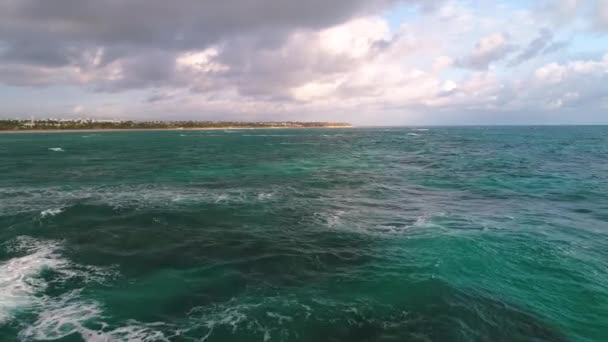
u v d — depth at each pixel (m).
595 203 23.02
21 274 12.16
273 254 14.29
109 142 106.12
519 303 10.43
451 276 12.08
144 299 10.62
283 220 19.34
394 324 9.43
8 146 85.38
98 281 11.77
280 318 9.65
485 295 10.88
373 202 23.78
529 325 9.41
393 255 14.07
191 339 8.75
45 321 9.37
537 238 15.68
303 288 11.41
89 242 15.62
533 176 34.91
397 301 10.55
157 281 11.84
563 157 54.22
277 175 36.66
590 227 17.52
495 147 78.25
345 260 13.66
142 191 27.48
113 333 8.95
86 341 8.61
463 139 117.50
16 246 15.02
